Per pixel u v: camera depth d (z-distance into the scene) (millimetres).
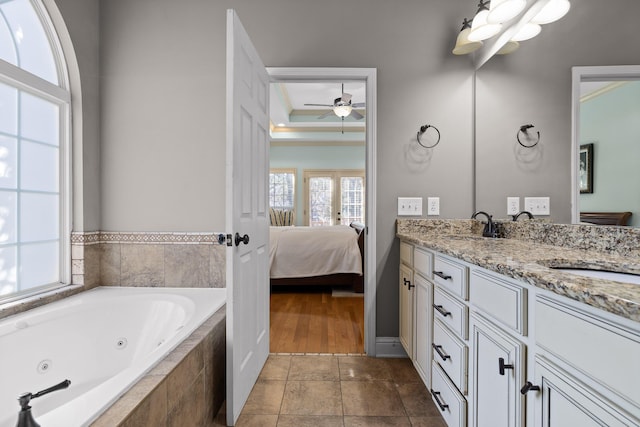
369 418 1516
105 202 2193
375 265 2158
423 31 2160
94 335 1760
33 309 1662
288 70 2148
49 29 1908
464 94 2154
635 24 1196
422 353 1665
